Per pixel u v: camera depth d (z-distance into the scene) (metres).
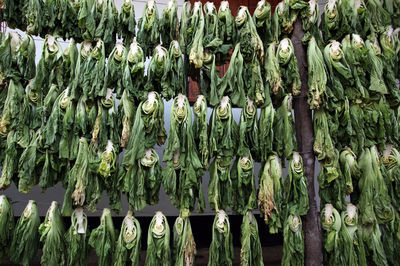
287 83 2.06
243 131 2.00
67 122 1.92
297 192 2.00
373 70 2.07
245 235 1.98
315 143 2.03
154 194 2.00
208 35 2.01
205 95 2.08
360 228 2.00
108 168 1.87
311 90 1.99
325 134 2.00
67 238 1.90
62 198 3.40
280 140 2.04
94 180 1.93
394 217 2.03
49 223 1.87
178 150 1.97
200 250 3.55
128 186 1.89
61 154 1.90
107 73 1.94
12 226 1.93
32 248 1.89
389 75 2.16
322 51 2.12
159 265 1.91
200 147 1.97
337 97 2.00
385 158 2.12
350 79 1.98
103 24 1.99
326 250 1.96
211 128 2.03
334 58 2.00
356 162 2.01
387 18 2.26
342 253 1.95
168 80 1.98
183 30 2.11
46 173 1.90
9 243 1.92
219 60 2.12
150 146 1.94
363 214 2.01
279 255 3.44
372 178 2.00
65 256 1.95
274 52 2.08
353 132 2.04
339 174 1.99
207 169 2.03
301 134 2.11
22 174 1.88
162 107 2.01
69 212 1.91
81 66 1.95
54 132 1.91
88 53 1.98
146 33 2.04
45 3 2.00
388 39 2.22
